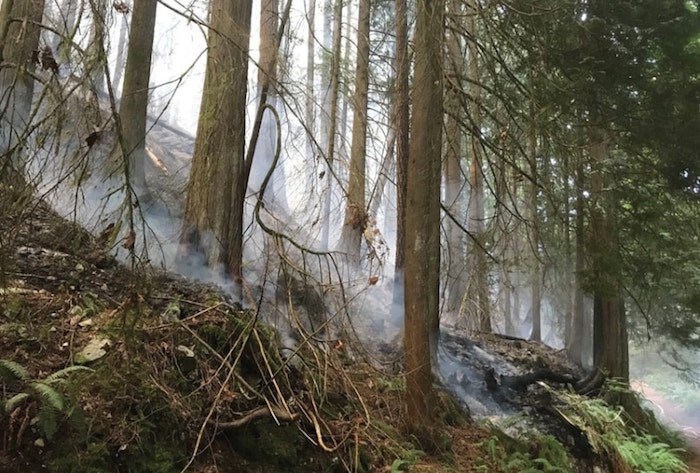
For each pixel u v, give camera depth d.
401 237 7.86
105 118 4.07
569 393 7.39
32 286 3.71
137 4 5.73
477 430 5.52
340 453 3.85
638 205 7.82
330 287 4.34
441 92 5.36
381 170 8.27
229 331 3.88
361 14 9.52
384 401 5.01
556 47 6.88
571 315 11.39
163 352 3.48
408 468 4.13
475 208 9.80
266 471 3.38
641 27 6.86
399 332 6.93
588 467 5.88
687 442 9.59
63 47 3.14
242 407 3.60
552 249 9.43
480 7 6.55
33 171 3.46
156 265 4.85
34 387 2.66
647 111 7.06
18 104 3.72
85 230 4.36
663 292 9.33
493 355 8.61
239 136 5.16
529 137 7.18
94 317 3.65
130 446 2.87
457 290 9.20
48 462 2.59
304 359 4.15
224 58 4.89
